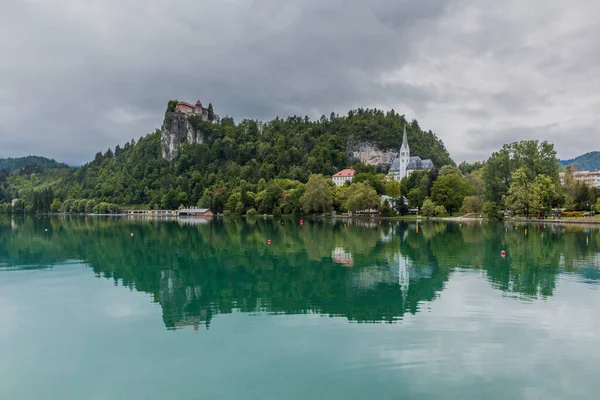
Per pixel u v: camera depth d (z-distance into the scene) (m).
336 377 14.45
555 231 71.19
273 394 13.33
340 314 21.89
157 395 13.51
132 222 131.38
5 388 14.20
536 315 21.44
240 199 178.88
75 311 23.19
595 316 21.25
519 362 15.60
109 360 16.28
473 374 14.63
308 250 48.91
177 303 24.66
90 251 50.16
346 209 142.88
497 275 32.25
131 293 27.45
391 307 23.16
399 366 15.26
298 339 18.14
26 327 20.42
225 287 28.92
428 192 135.00
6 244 58.66
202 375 14.78
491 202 106.00
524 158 105.19
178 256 45.19
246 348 17.19
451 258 41.19
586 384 13.93
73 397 13.56
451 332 18.91
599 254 42.91
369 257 42.56
